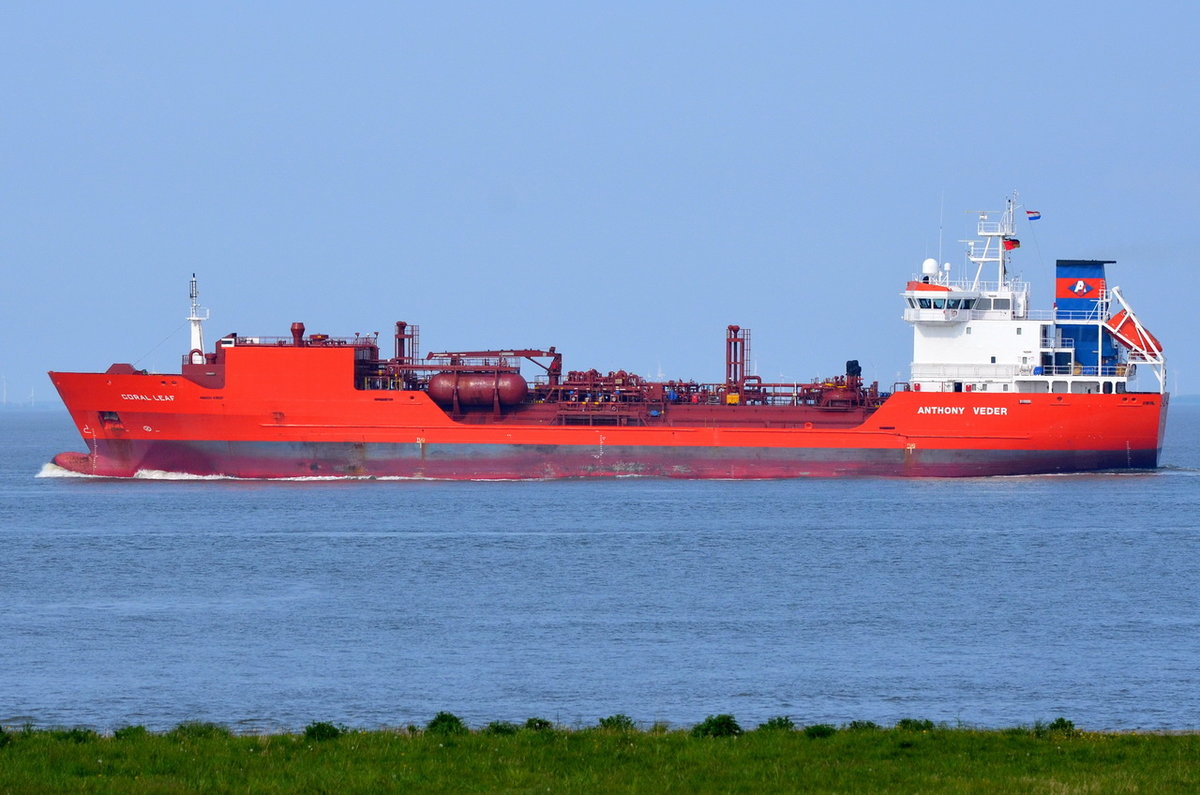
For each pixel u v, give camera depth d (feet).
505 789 419.54
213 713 588.91
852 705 599.98
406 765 444.55
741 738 482.28
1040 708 595.06
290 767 441.68
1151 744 474.08
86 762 444.55
